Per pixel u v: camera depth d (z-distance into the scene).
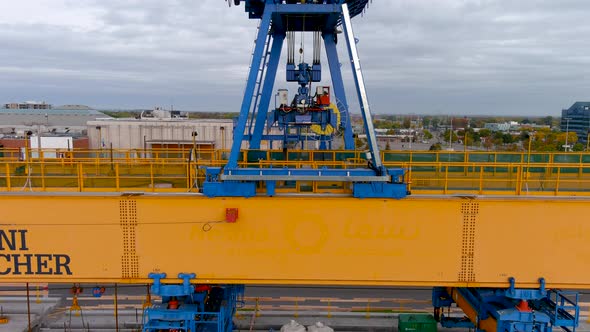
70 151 12.56
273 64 13.70
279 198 9.95
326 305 18.50
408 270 10.09
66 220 10.02
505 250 10.00
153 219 10.05
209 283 10.34
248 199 9.96
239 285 13.01
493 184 12.60
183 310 10.74
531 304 11.02
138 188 10.74
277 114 14.23
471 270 10.06
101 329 15.22
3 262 10.09
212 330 11.49
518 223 9.92
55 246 10.08
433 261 10.05
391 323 15.80
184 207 10.03
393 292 20.67
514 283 10.01
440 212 9.95
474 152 13.49
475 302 11.09
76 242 10.09
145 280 10.18
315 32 15.05
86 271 10.15
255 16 13.27
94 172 13.11
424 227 9.98
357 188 9.94
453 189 11.83
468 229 9.98
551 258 9.95
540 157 13.70
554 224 9.88
